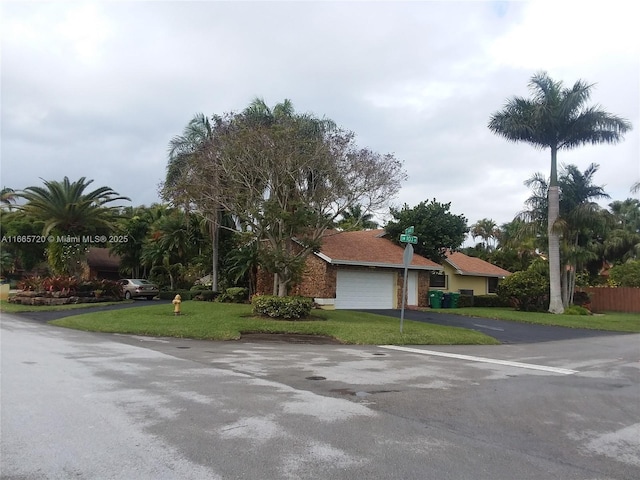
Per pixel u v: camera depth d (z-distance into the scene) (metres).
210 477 4.64
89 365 10.05
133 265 42.75
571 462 5.40
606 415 7.46
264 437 5.79
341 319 19.98
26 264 50.59
